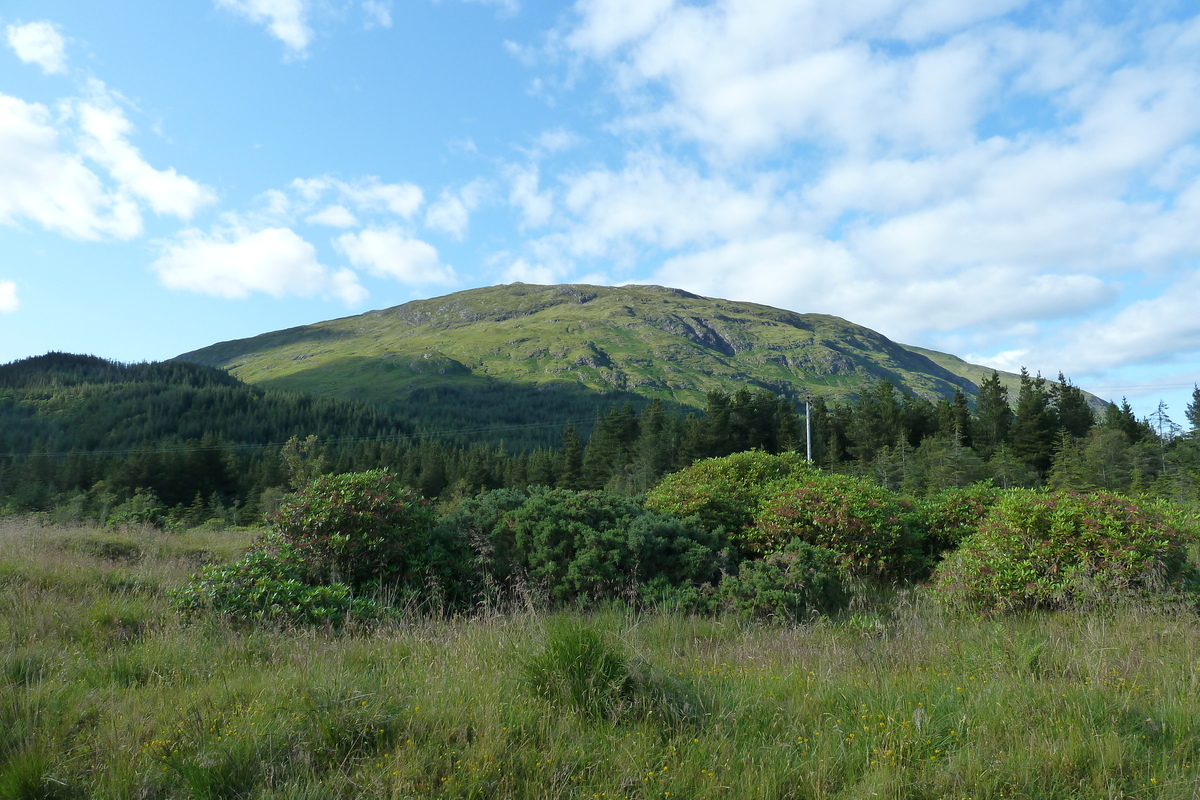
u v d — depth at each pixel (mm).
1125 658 5008
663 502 10672
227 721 3682
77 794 3021
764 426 51594
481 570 8102
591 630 4418
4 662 4418
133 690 4215
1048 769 3316
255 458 79688
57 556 9438
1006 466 36406
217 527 29281
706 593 7836
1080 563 7051
